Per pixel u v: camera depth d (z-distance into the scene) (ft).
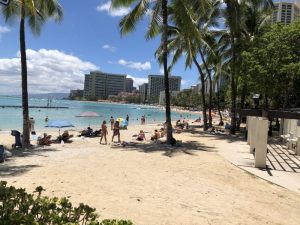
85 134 89.25
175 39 93.45
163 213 27.61
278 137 104.42
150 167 46.21
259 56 87.81
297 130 76.74
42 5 63.87
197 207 29.94
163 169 45.21
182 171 44.50
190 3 67.10
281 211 30.71
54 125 73.56
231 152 63.87
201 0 66.49
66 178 37.68
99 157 53.72
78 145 69.46
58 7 65.57
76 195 31.19
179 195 33.32
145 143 75.31
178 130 107.04
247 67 90.94
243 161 54.39
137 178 39.37
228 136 96.99
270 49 86.48
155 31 73.10
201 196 33.50
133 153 58.85
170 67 101.81
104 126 74.08
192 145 72.69
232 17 89.81
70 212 13.73
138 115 279.90
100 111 307.58
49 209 13.67
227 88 183.42
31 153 56.59
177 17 67.62
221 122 164.86
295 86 102.68
